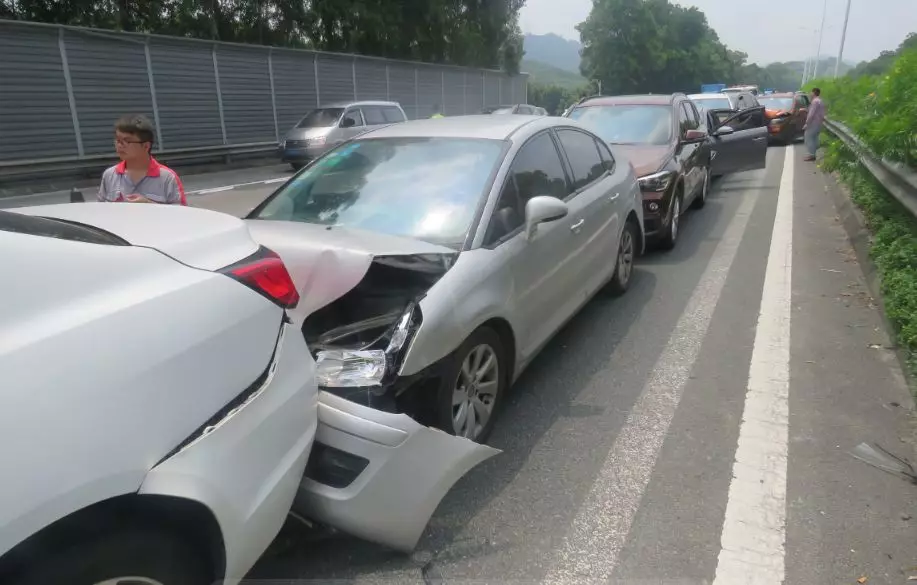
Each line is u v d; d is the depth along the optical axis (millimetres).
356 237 3232
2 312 1534
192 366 1812
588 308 5566
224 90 21438
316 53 25203
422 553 2645
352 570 2551
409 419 2514
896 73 6715
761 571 2520
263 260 2199
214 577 1894
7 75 15352
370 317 3316
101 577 1628
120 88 18062
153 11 24125
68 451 1500
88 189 15570
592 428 3604
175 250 1996
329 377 2711
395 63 30188
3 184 15133
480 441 3383
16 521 1409
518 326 3592
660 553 2631
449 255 3197
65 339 1577
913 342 4176
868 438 3410
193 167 20000
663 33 74812
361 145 4332
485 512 2900
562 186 4465
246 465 1913
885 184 6973
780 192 11445
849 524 2764
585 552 2648
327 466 2439
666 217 7066
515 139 4078
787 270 6492
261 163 22438
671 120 8453
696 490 3025
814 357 4414
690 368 4332
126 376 1647
